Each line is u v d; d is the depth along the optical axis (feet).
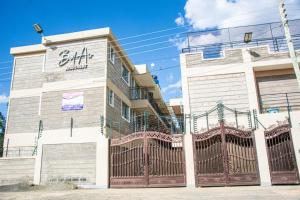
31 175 52.29
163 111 118.01
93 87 60.59
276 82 57.72
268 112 55.01
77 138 51.72
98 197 33.14
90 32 64.23
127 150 45.73
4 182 52.90
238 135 42.16
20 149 63.31
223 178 40.93
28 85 67.82
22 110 66.23
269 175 40.14
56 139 52.75
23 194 38.93
